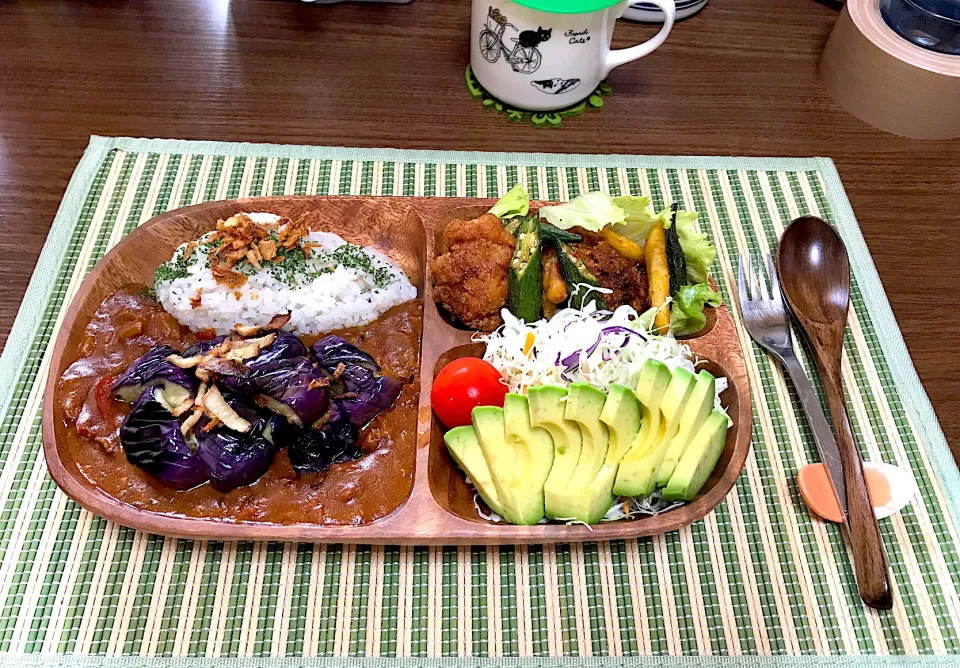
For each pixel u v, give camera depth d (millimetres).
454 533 318
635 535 321
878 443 385
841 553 351
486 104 510
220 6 556
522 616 334
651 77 535
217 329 400
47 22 538
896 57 480
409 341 400
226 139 481
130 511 319
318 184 461
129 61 519
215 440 340
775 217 463
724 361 371
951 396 406
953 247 463
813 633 333
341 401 360
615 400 326
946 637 333
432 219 412
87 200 444
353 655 322
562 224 399
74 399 363
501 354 375
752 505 363
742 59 549
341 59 530
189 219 409
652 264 395
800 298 416
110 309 393
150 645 320
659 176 478
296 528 318
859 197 482
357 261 408
